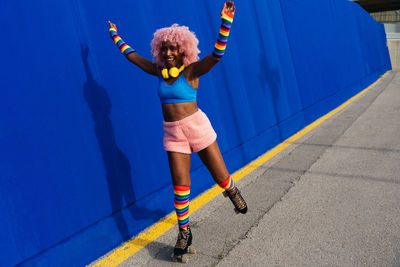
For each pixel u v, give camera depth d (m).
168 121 2.52
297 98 6.84
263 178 4.20
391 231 2.72
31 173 2.40
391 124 6.47
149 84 3.46
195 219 3.26
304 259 2.46
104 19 3.08
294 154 5.11
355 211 3.12
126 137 3.15
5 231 2.20
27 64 2.44
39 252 2.38
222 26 2.17
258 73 5.58
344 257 2.44
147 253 2.75
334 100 9.16
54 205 2.51
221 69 4.69
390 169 4.11
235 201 2.82
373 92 11.88
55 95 2.60
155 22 3.67
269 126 5.64
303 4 8.10
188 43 2.32
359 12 14.94
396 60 29.12
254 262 2.49
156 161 3.44
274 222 3.06
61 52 2.67
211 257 2.61
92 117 2.87
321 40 9.00
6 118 2.29
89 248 2.68
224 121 4.57
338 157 4.76
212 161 2.61
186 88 2.41
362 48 14.46
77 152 2.72
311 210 3.22
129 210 3.08
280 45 6.52
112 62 3.10
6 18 2.35
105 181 2.91
